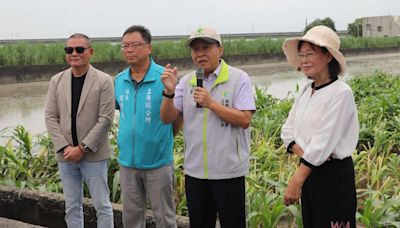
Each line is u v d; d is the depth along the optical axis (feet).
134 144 11.76
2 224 15.44
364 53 118.62
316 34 8.58
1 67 56.54
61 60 66.80
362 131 22.02
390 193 16.06
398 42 131.13
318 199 8.86
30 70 59.11
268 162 18.06
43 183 17.80
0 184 16.75
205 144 10.18
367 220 12.30
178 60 76.38
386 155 19.92
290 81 61.05
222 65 10.28
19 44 67.62
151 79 11.57
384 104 26.27
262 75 69.97
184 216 14.07
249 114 10.07
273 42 99.66
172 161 12.21
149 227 13.82
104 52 71.20
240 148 10.25
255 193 14.06
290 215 14.06
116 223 14.67
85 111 12.21
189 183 10.59
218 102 10.09
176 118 10.96
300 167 8.68
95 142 12.10
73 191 12.71
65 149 12.25
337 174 8.70
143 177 12.03
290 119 9.44
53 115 12.58
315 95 8.81
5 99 44.39
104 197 12.62
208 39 9.80
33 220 15.67
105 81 12.24
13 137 19.94
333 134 8.41
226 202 10.27
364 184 17.38
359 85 37.78
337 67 8.64
